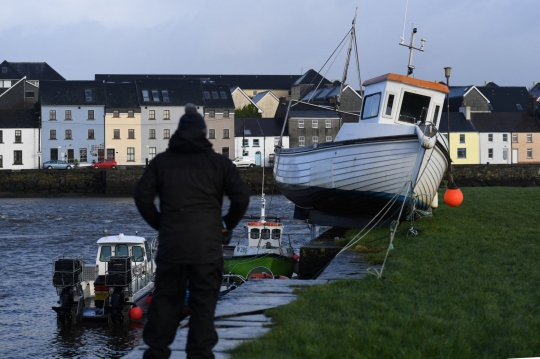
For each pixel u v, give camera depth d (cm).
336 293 1038
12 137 9138
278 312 897
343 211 2186
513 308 916
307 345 708
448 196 1827
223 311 932
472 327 805
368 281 1144
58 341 1805
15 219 4931
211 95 9850
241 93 12719
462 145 10212
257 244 2278
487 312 880
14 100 10338
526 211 2338
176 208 580
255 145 9775
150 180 588
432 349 702
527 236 1684
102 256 2164
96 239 3756
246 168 8394
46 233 4047
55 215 5241
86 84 9525
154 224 602
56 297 2300
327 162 2094
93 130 9331
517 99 12225
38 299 2270
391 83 2064
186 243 576
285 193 2472
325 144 2097
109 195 7906
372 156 1956
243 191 586
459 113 10469
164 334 594
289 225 4294
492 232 1795
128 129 9431
